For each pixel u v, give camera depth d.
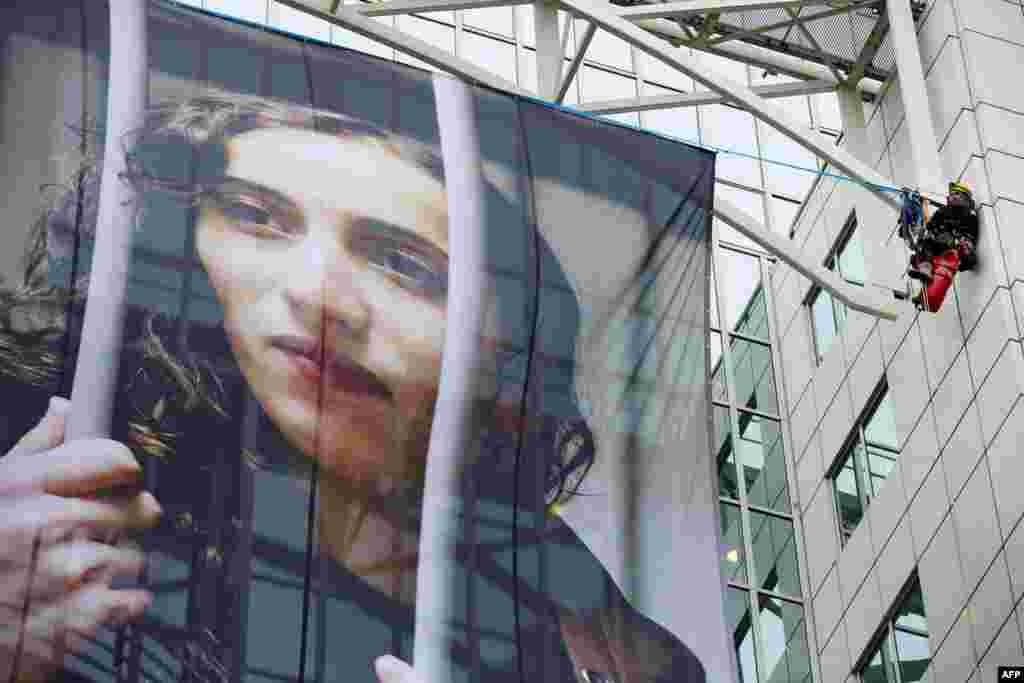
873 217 39.16
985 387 35.34
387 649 24.12
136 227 25.98
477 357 26.70
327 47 28.62
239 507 24.48
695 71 35.34
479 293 27.22
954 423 36.44
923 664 36.31
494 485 25.83
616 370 27.25
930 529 36.84
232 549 24.14
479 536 25.33
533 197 28.34
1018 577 33.31
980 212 36.06
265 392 25.50
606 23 35.38
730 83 35.38
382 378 26.11
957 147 37.31
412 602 24.55
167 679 23.05
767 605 43.16
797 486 44.00
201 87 27.39
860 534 40.12
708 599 25.91
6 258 25.05
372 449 25.58
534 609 25.03
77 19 27.02
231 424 25.09
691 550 26.20
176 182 26.53
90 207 25.83
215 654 23.38
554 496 25.98
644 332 27.70
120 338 25.14
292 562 24.30
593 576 25.55
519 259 27.70
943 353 37.19
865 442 40.94
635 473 26.50
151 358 25.17
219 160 26.95
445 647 24.38
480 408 26.34
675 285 28.30
